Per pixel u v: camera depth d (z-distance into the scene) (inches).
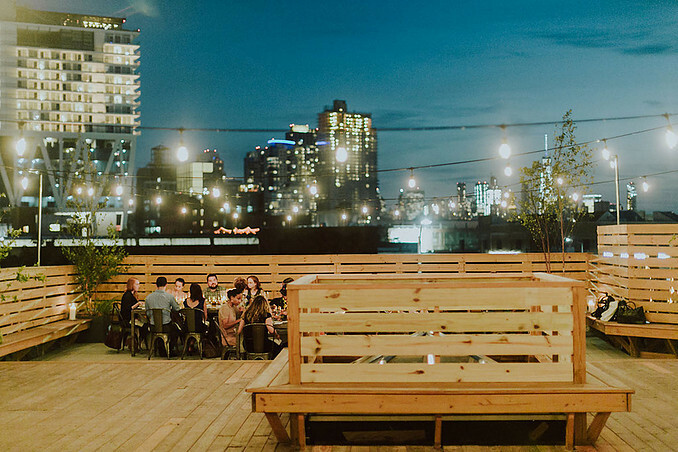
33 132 4439.0
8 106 4471.0
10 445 193.5
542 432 200.1
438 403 180.9
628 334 388.2
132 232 4643.2
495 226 1984.5
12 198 4276.6
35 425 214.4
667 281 395.5
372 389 182.2
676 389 253.8
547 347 187.3
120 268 510.6
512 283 189.0
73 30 4662.9
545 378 186.4
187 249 1674.5
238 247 1728.6
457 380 187.0
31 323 424.5
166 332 378.3
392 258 510.6
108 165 4658.0
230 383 273.3
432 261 510.6
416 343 189.9
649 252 403.5
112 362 319.6
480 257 509.4
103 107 4722.0
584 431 188.7
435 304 189.8
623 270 420.5
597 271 485.1
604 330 400.5
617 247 431.5
